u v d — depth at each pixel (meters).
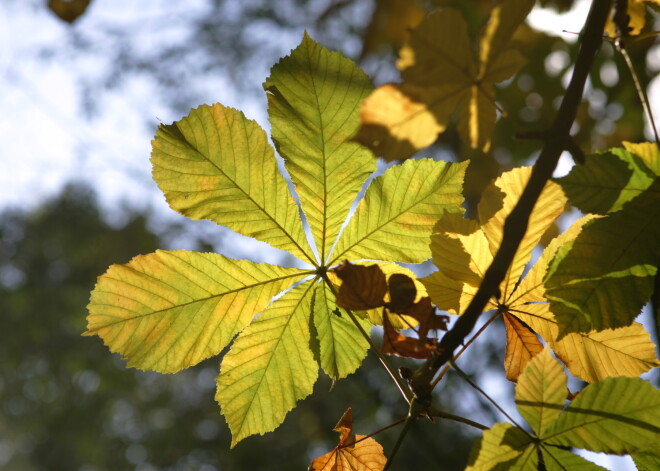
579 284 0.74
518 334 0.79
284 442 4.74
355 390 3.22
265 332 0.82
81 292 7.72
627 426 0.73
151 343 0.80
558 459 0.73
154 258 0.80
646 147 0.74
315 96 0.79
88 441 8.05
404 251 0.81
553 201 0.77
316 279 0.82
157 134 0.79
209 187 0.80
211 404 6.01
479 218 0.77
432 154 2.25
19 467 9.97
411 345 0.75
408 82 0.70
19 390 8.48
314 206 0.81
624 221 0.74
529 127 1.35
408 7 1.04
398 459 3.51
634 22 0.78
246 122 0.80
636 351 0.77
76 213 7.46
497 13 0.70
